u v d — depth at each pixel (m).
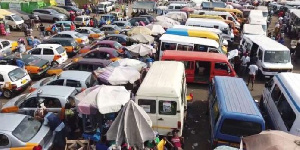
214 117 10.70
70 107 11.73
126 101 10.58
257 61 19.16
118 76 13.63
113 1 49.28
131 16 40.78
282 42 25.41
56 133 10.35
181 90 11.11
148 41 22.03
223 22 26.44
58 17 35.84
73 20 34.72
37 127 10.01
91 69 16.06
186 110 13.41
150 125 9.38
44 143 9.73
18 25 31.52
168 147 10.02
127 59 16.53
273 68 17.89
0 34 29.47
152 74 11.59
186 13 34.84
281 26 32.56
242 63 19.38
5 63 17.72
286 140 7.41
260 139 7.76
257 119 9.09
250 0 55.03
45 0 43.12
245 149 8.64
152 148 9.55
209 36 21.19
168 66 12.64
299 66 21.75
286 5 46.97
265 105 13.02
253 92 16.80
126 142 9.21
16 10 36.81
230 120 9.36
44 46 19.77
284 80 11.44
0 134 9.31
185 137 11.74
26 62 17.75
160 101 10.28
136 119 9.25
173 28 22.92
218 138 9.69
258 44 19.47
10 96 15.44
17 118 10.05
